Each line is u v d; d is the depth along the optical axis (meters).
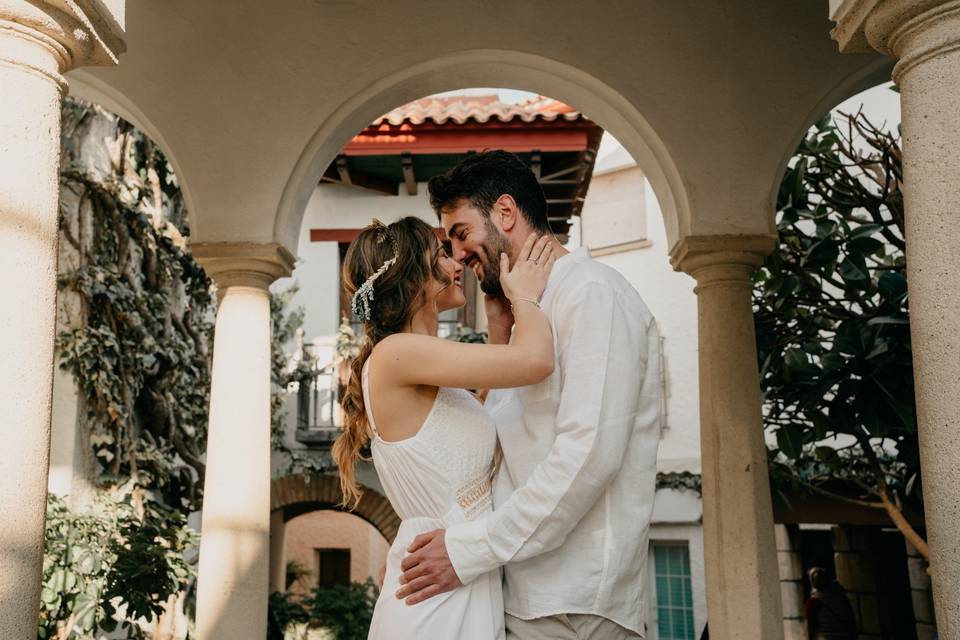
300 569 16.23
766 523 4.45
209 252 4.78
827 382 5.22
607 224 13.51
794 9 4.85
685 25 4.88
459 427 2.09
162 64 4.97
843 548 9.45
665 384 12.48
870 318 5.25
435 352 2.01
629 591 2.03
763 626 4.34
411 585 1.97
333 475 11.54
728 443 4.52
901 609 9.44
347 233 12.12
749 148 4.80
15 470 1.97
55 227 2.16
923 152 1.98
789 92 4.82
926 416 1.92
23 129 2.08
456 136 10.21
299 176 4.91
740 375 4.60
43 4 2.09
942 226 1.92
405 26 4.95
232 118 4.92
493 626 2.00
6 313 2.00
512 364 1.95
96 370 6.92
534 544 1.90
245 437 4.61
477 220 2.21
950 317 1.89
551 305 2.08
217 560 4.48
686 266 4.80
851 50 2.28
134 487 7.33
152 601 6.20
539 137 9.93
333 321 12.02
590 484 1.88
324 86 4.94
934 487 1.89
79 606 5.71
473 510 2.06
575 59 4.86
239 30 4.99
